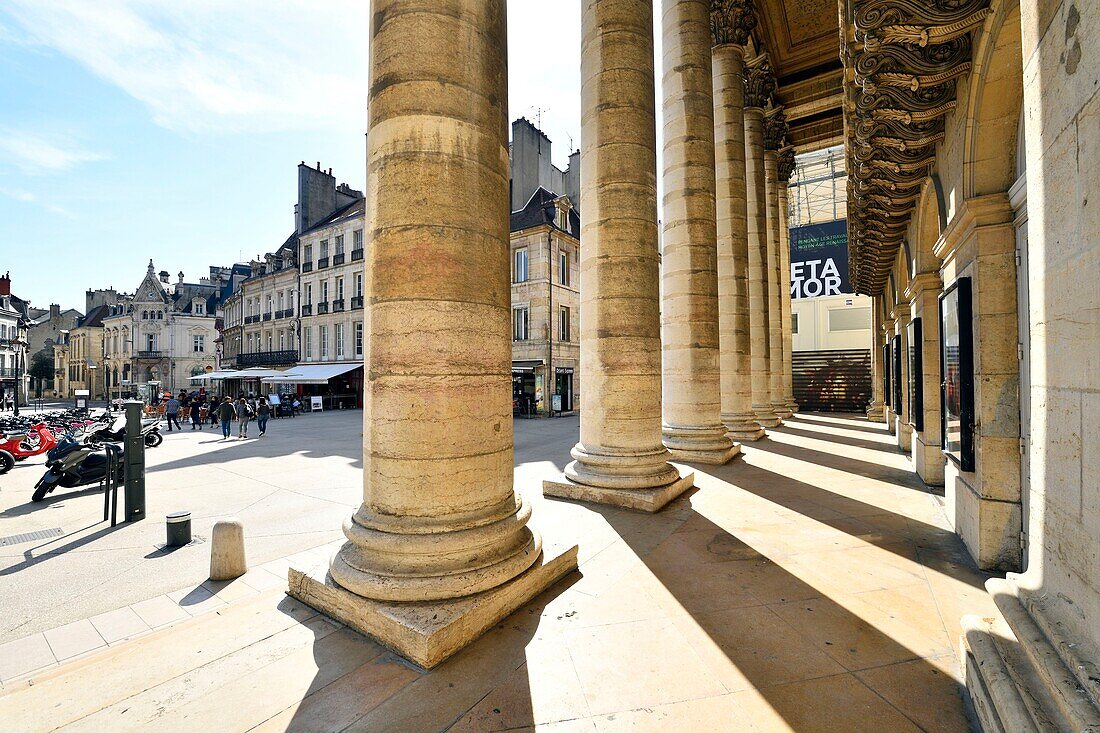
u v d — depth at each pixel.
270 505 7.95
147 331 57.56
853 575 4.45
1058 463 2.24
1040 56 2.34
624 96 7.05
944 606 3.83
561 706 2.74
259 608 3.88
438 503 3.69
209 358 60.44
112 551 5.92
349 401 34.50
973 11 4.04
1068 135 2.09
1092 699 1.79
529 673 3.04
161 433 20.17
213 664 3.13
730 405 12.73
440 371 3.68
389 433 3.71
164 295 58.16
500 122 4.11
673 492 6.97
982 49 4.33
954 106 5.23
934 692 2.80
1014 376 4.54
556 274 28.14
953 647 3.25
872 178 7.51
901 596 4.02
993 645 2.59
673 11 9.71
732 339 12.62
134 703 2.77
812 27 15.58
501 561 3.80
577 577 4.44
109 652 3.28
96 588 4.89
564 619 3.69
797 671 3.02
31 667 3.55
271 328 42.28
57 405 53.69
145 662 3.16
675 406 9.91
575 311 29.91
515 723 2.61
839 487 7.72
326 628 3.57
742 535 5.54
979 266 4.72
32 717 2.66
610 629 3.54
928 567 4.62
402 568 3.58
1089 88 1.91
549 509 6.55
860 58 4.92
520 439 16.64
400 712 2.70
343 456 13.09
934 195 7.17
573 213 31.75
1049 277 2.29
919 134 5.88
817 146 20.70
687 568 4.62
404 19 3.76
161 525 6.97
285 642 3.39
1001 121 4.59
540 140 31.62
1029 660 2.34
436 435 3.68
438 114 3.71
